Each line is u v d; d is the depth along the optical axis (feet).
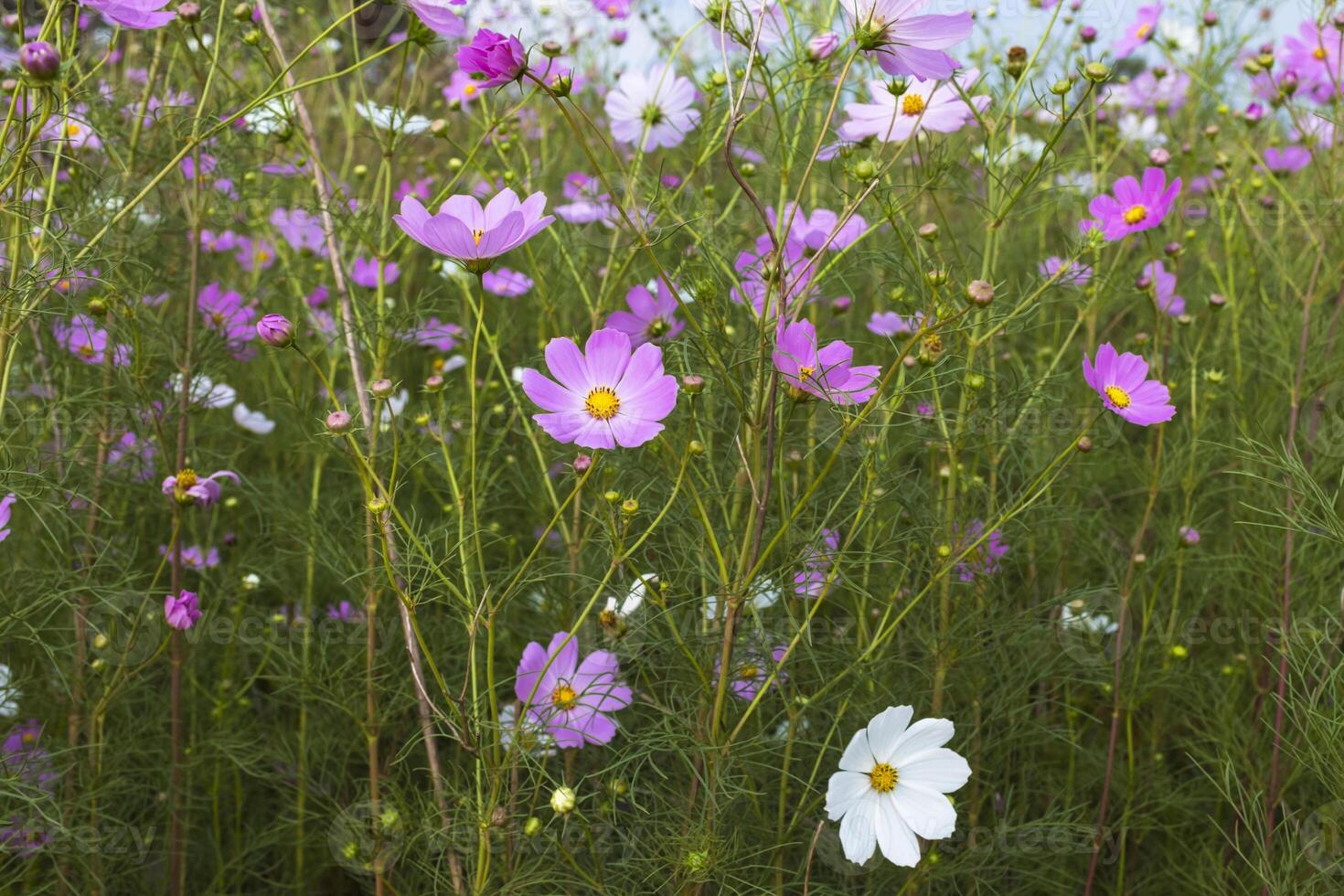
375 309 3.48
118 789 3.44
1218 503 4.12
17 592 3.23
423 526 3.88
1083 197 3.89
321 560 3.48
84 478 3.53
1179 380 4.00
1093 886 3.66
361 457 2.78
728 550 3.04
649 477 3.25
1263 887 3.37
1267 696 3.65
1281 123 4.75
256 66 3.79
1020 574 3.62
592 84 5.14
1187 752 3.75
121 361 3.42
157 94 3.69
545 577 2.88
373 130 3.43
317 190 3.42
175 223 3.76
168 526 4.03
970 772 2.82
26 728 3.52
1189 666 3.83
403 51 3.26
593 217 3.80
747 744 2.86
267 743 3.73
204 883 3.72
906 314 3.28
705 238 3.12
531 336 4.40
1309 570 3.61
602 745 3.11
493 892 2.95
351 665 3.46
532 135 5.15
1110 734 3.66
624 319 3.32
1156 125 4.89
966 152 3.51
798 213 3.30
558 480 3.76
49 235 2.97
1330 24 3.94
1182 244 3.99
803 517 3.13
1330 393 3.64
